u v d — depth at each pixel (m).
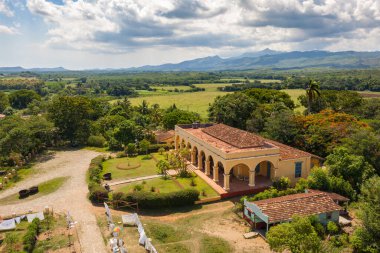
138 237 28.53
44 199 37.81
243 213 33.03
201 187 40.16
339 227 29.72
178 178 43.78
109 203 35.56
